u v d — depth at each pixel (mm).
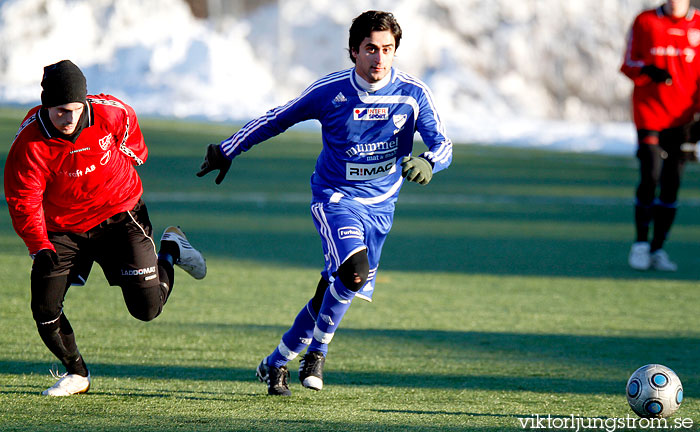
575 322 20016
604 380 14773
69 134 12109
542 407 12859
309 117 13859
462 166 62531
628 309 21688
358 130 13664
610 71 124625
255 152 64375
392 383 14367
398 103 13680
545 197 47938
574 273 26938
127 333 17812
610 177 59406
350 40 13555
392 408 12648
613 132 98562
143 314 13633
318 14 120688
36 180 12180
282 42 118500
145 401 12797
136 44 107812
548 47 123562
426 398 13336
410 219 38719
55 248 12969
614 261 29391
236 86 105625
